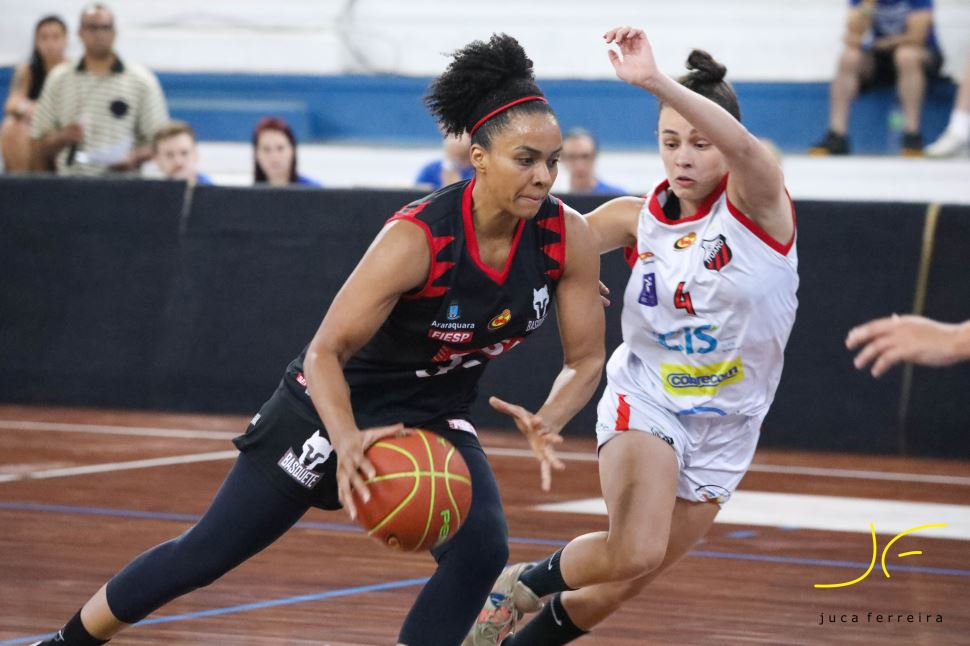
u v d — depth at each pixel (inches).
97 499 616.4
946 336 250.1
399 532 276.5
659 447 346.9
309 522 583.5
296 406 308.7
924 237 776.9
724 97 355.9
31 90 1111.6
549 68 1397.6
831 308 792.9
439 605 298.7
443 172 882.1
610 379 370.3
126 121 1032.2
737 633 414.0
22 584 455.8
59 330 921.5
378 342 309.0
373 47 1419.8
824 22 1362.0
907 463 763.4
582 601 357.7
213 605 435.8
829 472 729.0
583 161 912.9
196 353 893.2
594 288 318.7
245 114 1350.9
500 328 306.0
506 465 738.2
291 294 874.8
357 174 1274.6
